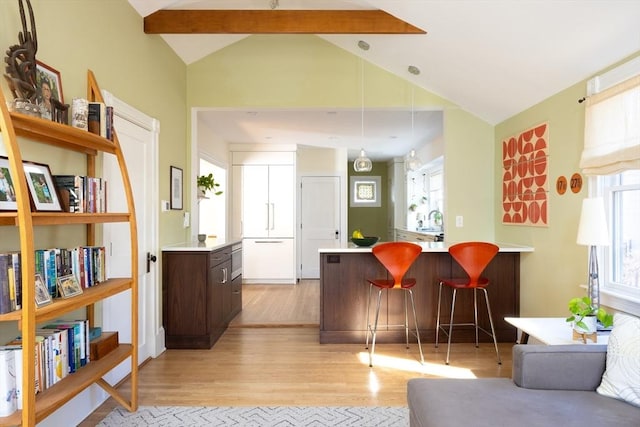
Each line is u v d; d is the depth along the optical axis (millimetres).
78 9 2289
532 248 3502
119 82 2768
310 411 2398
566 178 3002
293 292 6078
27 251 1451
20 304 1545
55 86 2043
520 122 3727
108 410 2414
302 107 4164
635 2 2037
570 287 2959
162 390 2701
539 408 1575
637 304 2260
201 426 2229
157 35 3424
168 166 3664
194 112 4184
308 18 3217
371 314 3732
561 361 1780
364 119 5176
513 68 3102
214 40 3977
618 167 2338
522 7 2439
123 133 2824
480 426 1438
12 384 1538
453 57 3354
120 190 2789
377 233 9164
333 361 3240
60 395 1691
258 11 3209
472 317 3762
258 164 6922
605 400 1650
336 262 3734
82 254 2049
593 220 2178
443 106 4227
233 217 6914
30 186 1700
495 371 3027
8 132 1436
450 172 4289
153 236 3324
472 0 2574
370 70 4172
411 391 1854
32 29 1779
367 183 9203
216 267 3777
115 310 2742
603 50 2455
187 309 3562
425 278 3750
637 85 2186
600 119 2494
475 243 3139
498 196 4195
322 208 7434
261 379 2881
